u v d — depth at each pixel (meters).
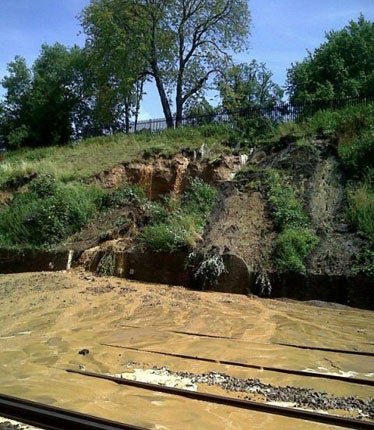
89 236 18.59
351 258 13.38
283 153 19.11
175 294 13.79
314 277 13.34
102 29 34.06
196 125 26.98
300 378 7.08
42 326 11.07
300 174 17.44
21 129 40.91
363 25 28.67
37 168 25.28
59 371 7.57
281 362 7.82
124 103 35.41
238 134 23.22
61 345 9.24
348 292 12.73
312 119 20.94
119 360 8.14
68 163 25.94
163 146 23.75
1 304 13.46
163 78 33.69
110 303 12.91
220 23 33.53
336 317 11.29
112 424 5.11
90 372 7.46
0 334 10.62
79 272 17.08
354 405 6.02
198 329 10.30
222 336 9.69
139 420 5.48
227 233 15.76
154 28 33.47
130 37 33.34
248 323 10.71
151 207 18.86
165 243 15.76
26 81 44.09
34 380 7.08
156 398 6.25
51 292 14.25
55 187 21.69
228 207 17.14
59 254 18.00
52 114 40.88
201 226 16.69
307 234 14.75
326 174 17.20
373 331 9.98
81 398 6.25
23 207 21.02
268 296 13.73
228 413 5.71
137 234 17.59
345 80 25.33
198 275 14.72
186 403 6.05
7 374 7.45
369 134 17.67
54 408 5.61
